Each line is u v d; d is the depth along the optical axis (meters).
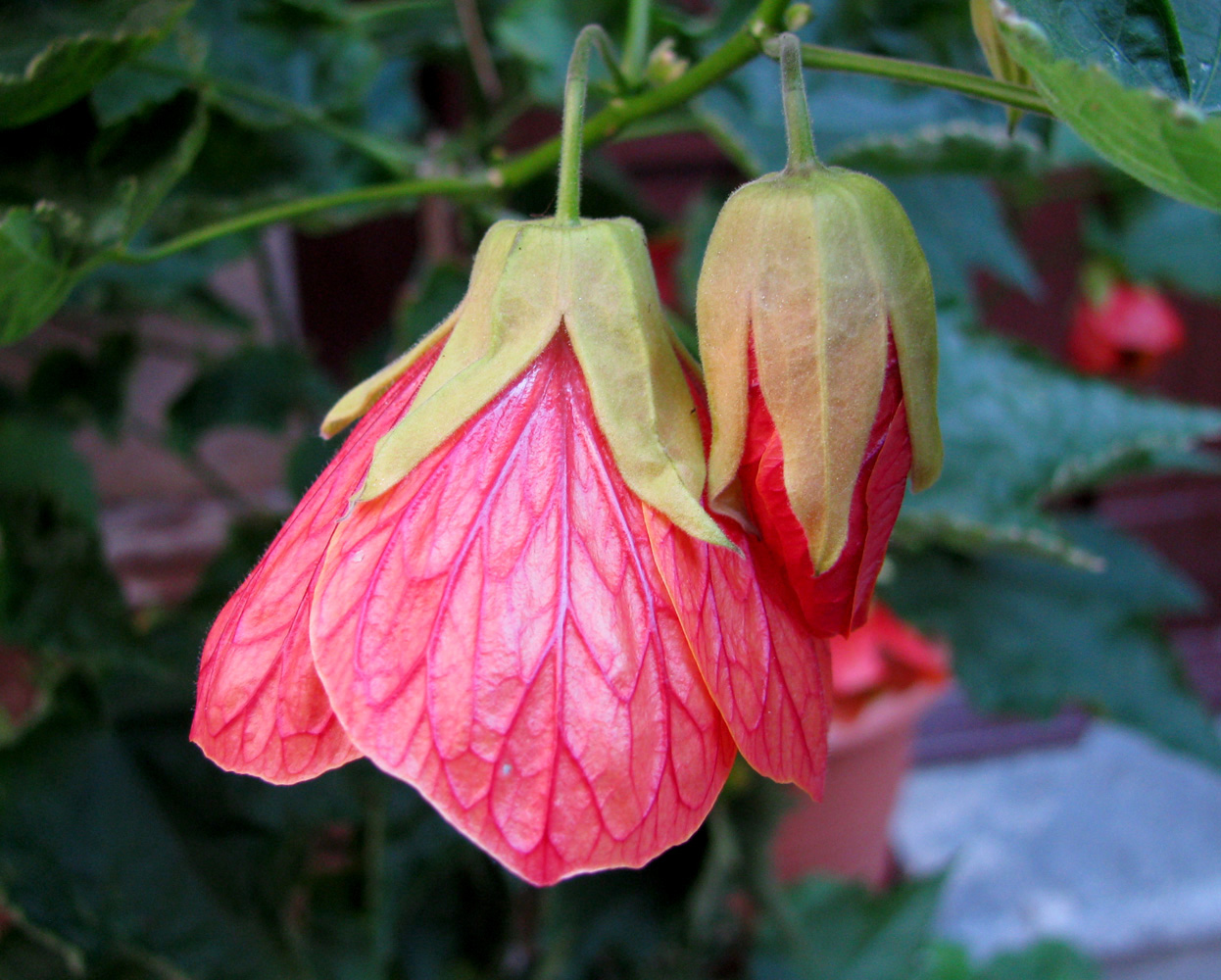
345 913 0.31
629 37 0.20
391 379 0.17
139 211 0.19
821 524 0.15
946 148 0.22
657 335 0.16
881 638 0.35
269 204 0.25
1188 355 0.54
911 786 0.55
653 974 0.32
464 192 0.20
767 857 0.31
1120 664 0.31
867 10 0.23
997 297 0.40
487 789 0.14
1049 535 0.25
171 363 0.39
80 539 0.27
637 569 0.15
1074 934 0.47
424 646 0.14
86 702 0.27
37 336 0.37
